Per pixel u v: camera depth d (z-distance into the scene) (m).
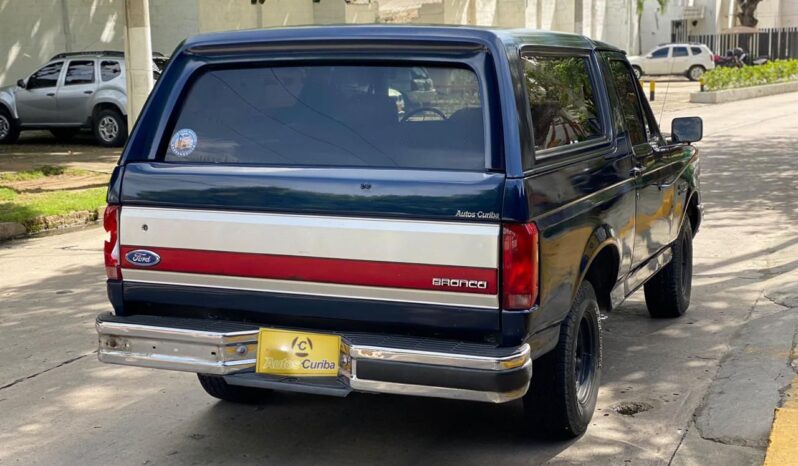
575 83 5.23
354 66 4.61
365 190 4.22
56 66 20.64
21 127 20.86
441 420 5.38
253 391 5.62
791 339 6.66
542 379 4.73
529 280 4.09
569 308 4.61
